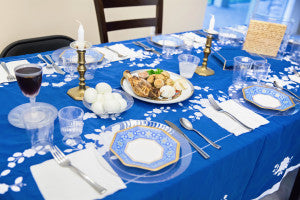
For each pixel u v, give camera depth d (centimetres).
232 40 168
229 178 81
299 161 115
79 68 90
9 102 88
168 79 101
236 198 92
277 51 147
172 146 71
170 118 87
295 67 140
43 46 170
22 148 69
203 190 74
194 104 97
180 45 146
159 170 65
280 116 94
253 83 118
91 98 85
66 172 62
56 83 102
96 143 73
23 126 76
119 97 88
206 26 450
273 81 122
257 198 106
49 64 114
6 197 56
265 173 98
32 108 83
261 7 466
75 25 229
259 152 86
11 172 61
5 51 156
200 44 157
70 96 94
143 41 152
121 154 67
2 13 190
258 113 95
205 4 317
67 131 76
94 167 64
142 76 103
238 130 84
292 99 104
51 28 217
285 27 140
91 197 56
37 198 56
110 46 138
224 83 115
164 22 291
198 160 71
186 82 106
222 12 561
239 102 100
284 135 92
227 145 77
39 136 73
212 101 98
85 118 83
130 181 62
